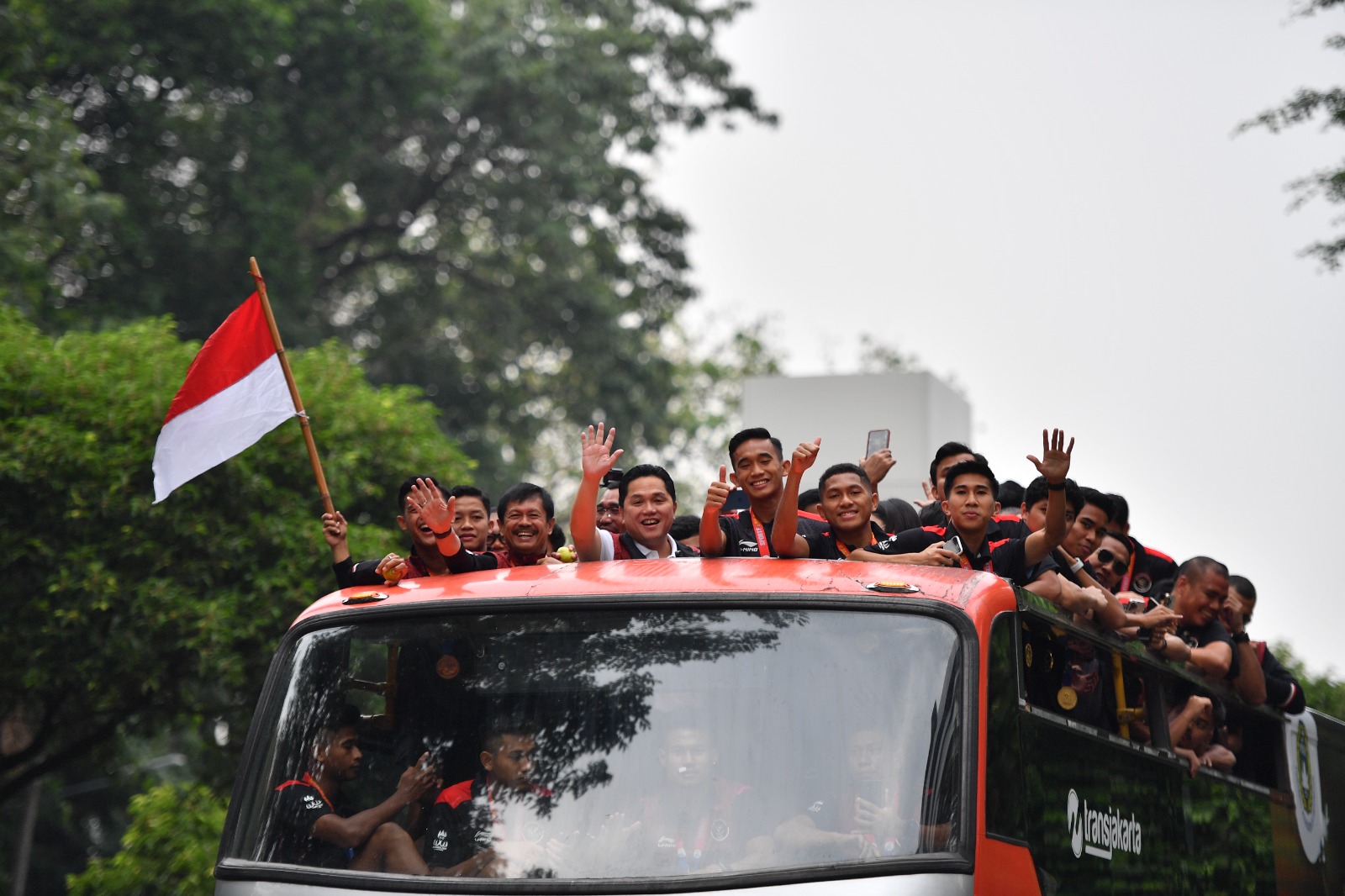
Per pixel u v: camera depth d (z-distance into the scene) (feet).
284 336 234.17
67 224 189.06
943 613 39.14
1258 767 67.67
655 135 281.74
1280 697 68.03
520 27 269.23
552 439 301.22
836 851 36.17
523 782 38.50
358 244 282.36
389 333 280.72
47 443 124.47
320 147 248.93
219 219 236.22
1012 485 68.64
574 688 39.47
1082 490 61.72
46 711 138.72
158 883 158.92
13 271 179.11
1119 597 61.77
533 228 268.41
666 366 287.48
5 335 135.74
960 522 51.57
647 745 38.34
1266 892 60.44
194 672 135.03
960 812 36.50
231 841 40.14
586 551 49.44
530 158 270.05
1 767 142.20
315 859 38.99
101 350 137.69
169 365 136.36
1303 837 67.92
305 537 131.64
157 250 230.89
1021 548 50.29
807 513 69.00
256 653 133.49
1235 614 66.18
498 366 277.23
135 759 197.26
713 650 39.37
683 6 285.43
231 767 147.74
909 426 125.70
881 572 42.06
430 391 276.62
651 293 291.38
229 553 130.00
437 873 37.76
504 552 63.31
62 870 261.65
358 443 140.46
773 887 35.42
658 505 53.72
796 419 128.06
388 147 272.92
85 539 127.24
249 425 57.77
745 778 37.47
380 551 135.03
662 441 290.15
